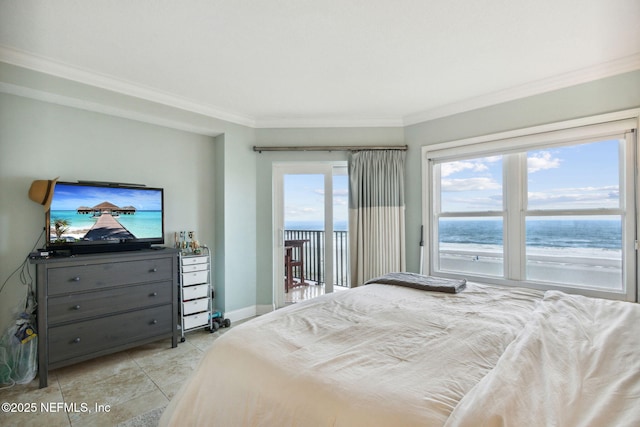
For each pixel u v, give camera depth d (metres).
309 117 3.80
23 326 2.32
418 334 1.41
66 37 2.12
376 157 3.74
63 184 2.62
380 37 2.13
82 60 2.44
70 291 2.40
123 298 2.67
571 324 1.42
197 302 3.23
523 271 3.05
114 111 2.91
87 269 2.49
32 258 2.32
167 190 3.41
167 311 2.94
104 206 2.82
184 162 3.54
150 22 1.95
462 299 1.98
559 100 2.77
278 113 3.67
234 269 3.71
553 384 0.94
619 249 2.63
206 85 2.90
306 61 2.46
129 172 3.13
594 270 2.73
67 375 2.44
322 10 1.84
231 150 3.69
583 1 1.76
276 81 2.82
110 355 2.79
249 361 1.21
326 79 2.78
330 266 3.89
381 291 2.20
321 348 1.28
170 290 2.96
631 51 2.33
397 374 1.06
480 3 1.78
